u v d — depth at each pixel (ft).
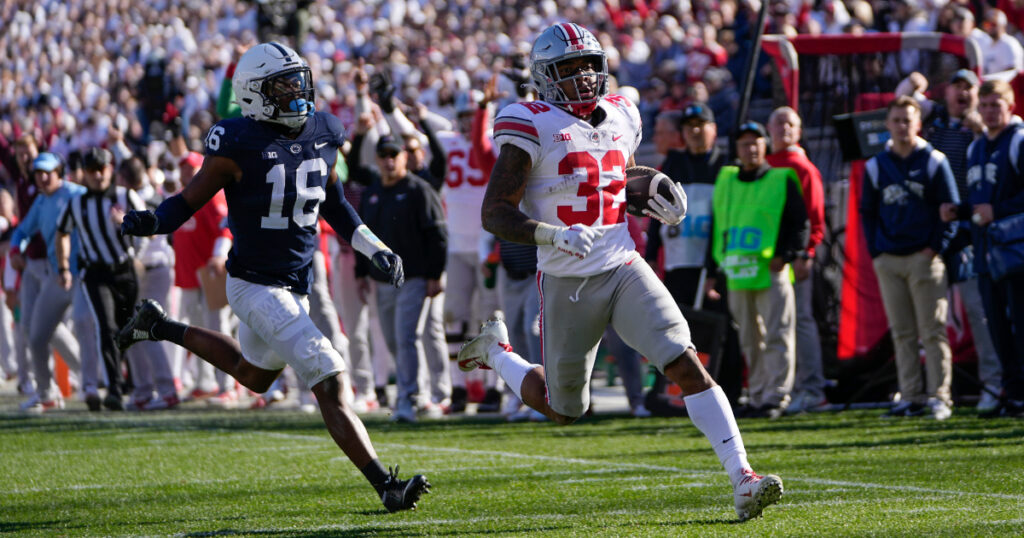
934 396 93.61
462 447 84.02
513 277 101.55
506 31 249.96
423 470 72.23
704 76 163.12
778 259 96.99
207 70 260.62
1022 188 87.71
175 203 55.83
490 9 266.36
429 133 111.86
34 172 119.03
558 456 77.41
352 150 112.37
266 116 56.08
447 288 114.62
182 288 124.88
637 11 226.99
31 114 283.38
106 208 117.29
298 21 209.87
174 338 62.23
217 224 120.47
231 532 52.21
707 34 176.76
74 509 60.64
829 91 112.27
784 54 110.11
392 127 112.06
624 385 105.40
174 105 245.24
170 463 78.18
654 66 185.88
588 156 51.80
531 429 95.30
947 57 109.91
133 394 123.34
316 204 58.13
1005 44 130.52
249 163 55.77
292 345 56.59
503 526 51.85
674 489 61.62
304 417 109.29
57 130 247.09
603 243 51.98
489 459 76.79
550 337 53.57
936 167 92.17
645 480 65.31
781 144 101.30
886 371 104.99
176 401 123.24
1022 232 86.22
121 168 120.67
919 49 110.22
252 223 56.65
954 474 63.82
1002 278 87.30
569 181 51.57
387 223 103.86
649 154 168.66
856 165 108.06
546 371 54.60
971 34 132.57
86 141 229.04
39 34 371.35
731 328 104.22
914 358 95.40
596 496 60.08
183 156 125.08
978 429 83.41
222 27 334.65
